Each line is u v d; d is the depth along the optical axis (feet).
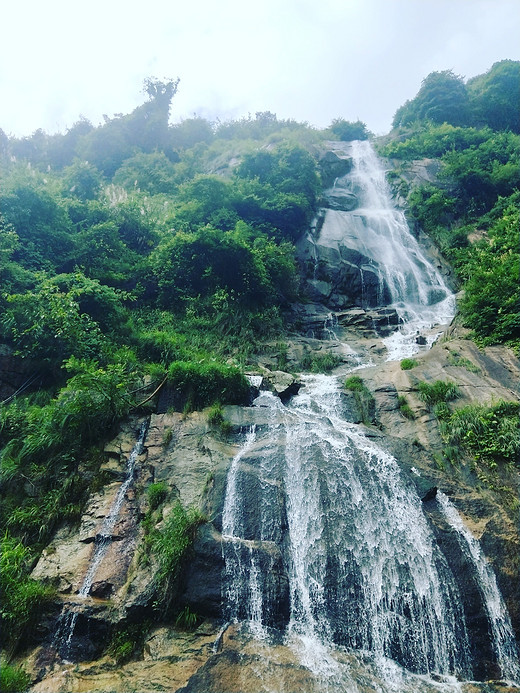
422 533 27.81
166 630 22.93
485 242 74.74
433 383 40.60
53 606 23.43
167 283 59.57
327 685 20.34
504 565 26.61
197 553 25.25
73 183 86.58
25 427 34.55
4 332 39.99
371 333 61.21
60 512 29.17
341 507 28.53
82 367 35.65
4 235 49.32
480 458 32.65
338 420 37.45
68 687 19.84
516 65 145.79
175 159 145.59
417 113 146.30
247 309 60.18
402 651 23.34
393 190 100.78
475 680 22.63
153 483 30.89
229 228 75.20
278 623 23.71
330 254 77.15
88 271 57.06
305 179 93.09
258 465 30.81
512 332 43.65
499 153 101.71
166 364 44.37
